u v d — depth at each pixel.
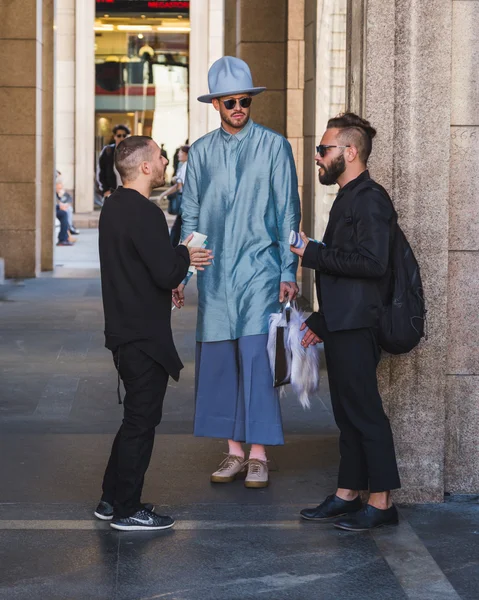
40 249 18.89
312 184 14.59
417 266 5.62
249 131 6.47
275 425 6.43
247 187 6.45
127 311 5.48
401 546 5.47
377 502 5.74
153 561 5.23
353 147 5.62
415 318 5.57
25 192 17.73
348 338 5.61
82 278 17.98
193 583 4.96
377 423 5.68
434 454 6.20
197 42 36.69
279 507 6.10
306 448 7.45
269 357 6.34
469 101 6.13
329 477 6.73
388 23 5.96
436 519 5.92
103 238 5.55
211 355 6.55
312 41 14.52
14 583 4.94
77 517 5.87
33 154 17.66
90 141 36.28
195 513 5.97
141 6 39.78
